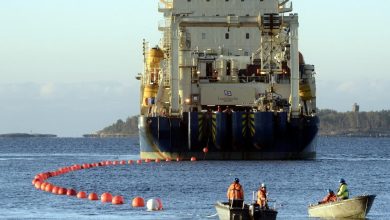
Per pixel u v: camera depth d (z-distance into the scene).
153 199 158.38
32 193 191.12
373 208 158.62
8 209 159.38
